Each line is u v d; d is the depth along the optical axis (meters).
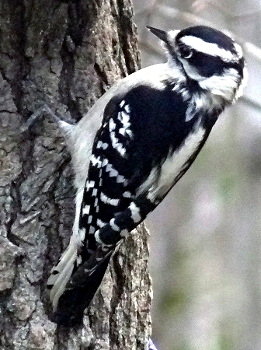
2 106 10.20
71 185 10.40
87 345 10.59
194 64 10.35
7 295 10.18
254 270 20.45
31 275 10.22
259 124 19.86
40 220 10.30
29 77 10.32
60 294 10.05
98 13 10.61
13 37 10.20
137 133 10.02
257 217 20.52
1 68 10.19
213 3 16.47
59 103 10.44
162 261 19.97
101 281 10.39
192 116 10.20
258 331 19.91
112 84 10.88
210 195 20.22
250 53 15.23
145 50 16.00
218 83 10.33
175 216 20.16
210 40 10.38
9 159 10.20
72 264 10.01
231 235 20.33
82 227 10.02
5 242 10.14
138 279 11.37
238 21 17.94
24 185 10.25
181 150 10.09
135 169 9.97
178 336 19.59
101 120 10.28
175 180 10.21
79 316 10.16
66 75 10.49
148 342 11.62
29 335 10.17
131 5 11.39
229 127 19.98
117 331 11.08
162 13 16.25
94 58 10.64
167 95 10.23
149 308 11.64
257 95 18.05
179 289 19.86
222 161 20.11
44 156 10.31
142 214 10.03
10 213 10.20
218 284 20.08
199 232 20.19
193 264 20.09
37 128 10.31
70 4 10.39
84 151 10.28
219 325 19.91
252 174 20.12
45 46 10.34
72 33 10.48
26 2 10.12
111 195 9.97
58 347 10.34
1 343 10.17
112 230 9.90
